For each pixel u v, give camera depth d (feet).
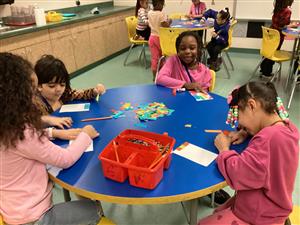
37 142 3.23
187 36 6.43
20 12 11.99
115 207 5.97
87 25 14.83
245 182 3.15
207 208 5.89
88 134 4.02
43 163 3.52
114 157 3.34
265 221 3.38
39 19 11.89
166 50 12.51
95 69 15.81
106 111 5.04
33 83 3.47
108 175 3.23
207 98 5.51
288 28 12.23
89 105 5.33
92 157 3.66
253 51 18.47
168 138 3.53
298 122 9.36
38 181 3.48
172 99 5.50
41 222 3.43
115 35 17.94
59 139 4.10
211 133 4.19
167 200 2.99
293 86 10.62
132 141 3.48
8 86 3.05
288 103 10.44
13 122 3.07
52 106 5.47
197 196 3.08
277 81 13.05
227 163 3.25
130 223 5.56
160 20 12.83
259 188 3.24
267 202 3.28
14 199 3.40
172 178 3.23
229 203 3.95
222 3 17.87
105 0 19.61
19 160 3.29
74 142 3.70
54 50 12.70
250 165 3.08
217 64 14.29
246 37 18.30
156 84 6.37
